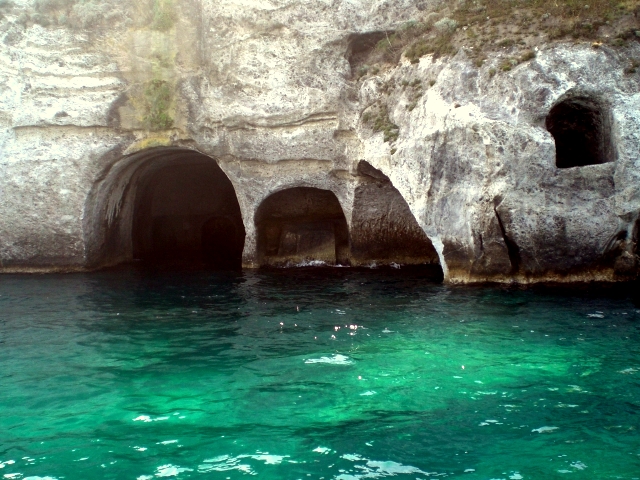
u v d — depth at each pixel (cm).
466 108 1413
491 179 1387
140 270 1977
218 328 1187
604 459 626
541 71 1380
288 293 1518
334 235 2033
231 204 2491
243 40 1812
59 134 1872
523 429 695
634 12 1420
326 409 763
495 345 1005
